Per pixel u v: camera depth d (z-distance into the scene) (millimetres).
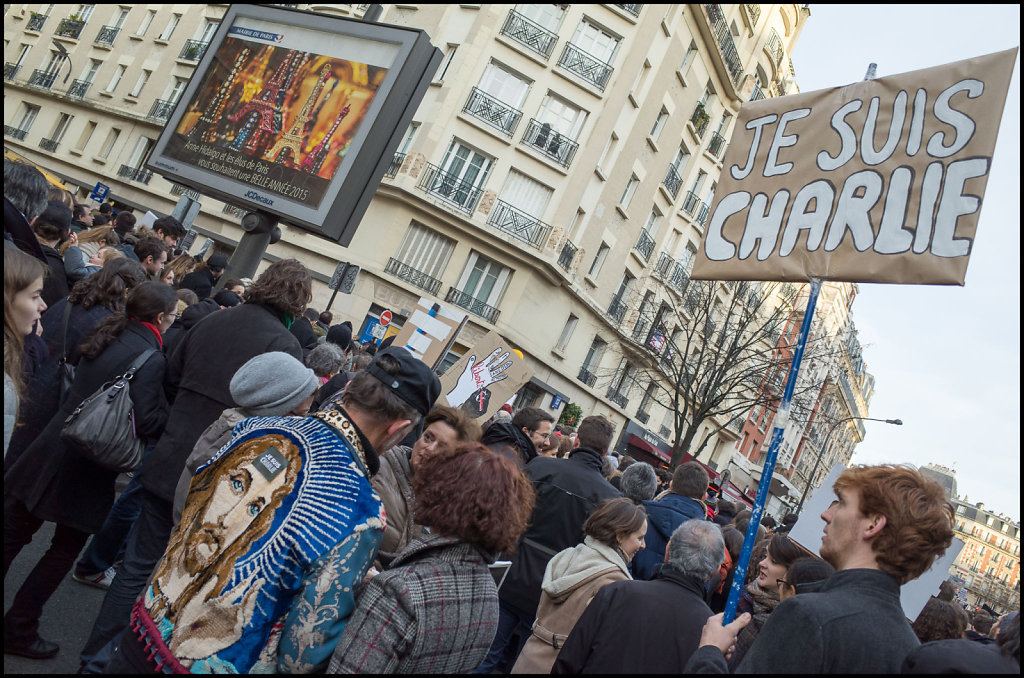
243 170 7902
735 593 2613
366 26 7809
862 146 3084
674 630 2844
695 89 30734
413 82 7609
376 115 7465
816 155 3205
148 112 33156
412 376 2424
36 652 3496
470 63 25188
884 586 2258
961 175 2832
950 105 2914
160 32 34594
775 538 3941
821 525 3781
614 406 31047
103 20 36719
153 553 3418
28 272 2498
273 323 3693
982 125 2822
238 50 8352
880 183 3000
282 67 8078
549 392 27641
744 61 33406
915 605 3686
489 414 6133
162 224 7934
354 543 2113
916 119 2982
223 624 2041
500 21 25469
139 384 3555
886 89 3082
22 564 4520
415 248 25312
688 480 5172
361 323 24781
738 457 40156
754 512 2701
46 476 3412
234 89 8227
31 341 3348
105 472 3570
